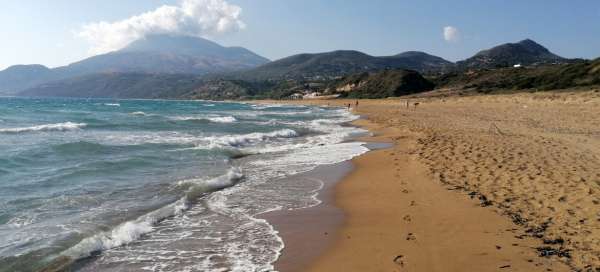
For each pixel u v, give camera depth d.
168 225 8.02
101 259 6.41
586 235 6.31
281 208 9.20
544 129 20.78
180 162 14.65
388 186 10.77
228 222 8.21
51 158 14.62
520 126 22.83
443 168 11.95
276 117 45.16
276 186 11.34
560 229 6.65
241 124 32.31
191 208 9.20
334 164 14.65
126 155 15.67
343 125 32.97
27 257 6.38
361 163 14.71
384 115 44.78
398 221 7.86
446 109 49.78
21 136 21.48
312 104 114.50
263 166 14.35
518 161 11.84
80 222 8.01
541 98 46.09
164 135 23.11
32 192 10.05
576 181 9.12
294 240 7.18
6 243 6.88
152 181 11.54
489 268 5.56
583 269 5.31
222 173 12.80
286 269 5.99
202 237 7.37
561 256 5.73
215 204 9.52
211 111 60.50
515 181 9.70
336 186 11.29
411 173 11.94
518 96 52.88
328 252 6.58
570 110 33.12
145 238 7.32
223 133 24.95
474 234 6.80
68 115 40.91
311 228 7.79
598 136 17.09
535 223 7.03
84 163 13.74
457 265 5.74
